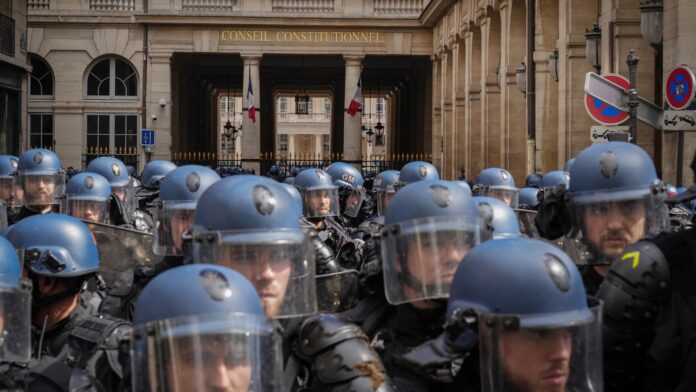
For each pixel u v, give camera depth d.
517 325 3.22
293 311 4.23
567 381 3.26
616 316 3.88
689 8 15.55
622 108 13.52
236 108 89.50
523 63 28.94
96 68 47.34
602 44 21.08
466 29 38.59
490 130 35.25
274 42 47.66
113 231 8.16
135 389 3.23
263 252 4.19
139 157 47.09
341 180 13.36
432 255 4.27
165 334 3.16
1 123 25.75
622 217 4.70
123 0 46.94
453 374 3.74
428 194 4.34
